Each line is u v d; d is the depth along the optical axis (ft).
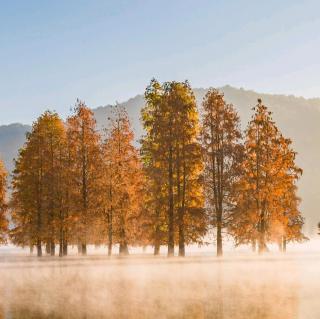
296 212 187.21
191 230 146.41
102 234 156.66
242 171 153.48
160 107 151.12
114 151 159.12
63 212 159.63
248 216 151.74
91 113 160.86
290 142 157.48
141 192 156.04
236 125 154.20
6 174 188.34
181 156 147.84
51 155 167.84
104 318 56.90
